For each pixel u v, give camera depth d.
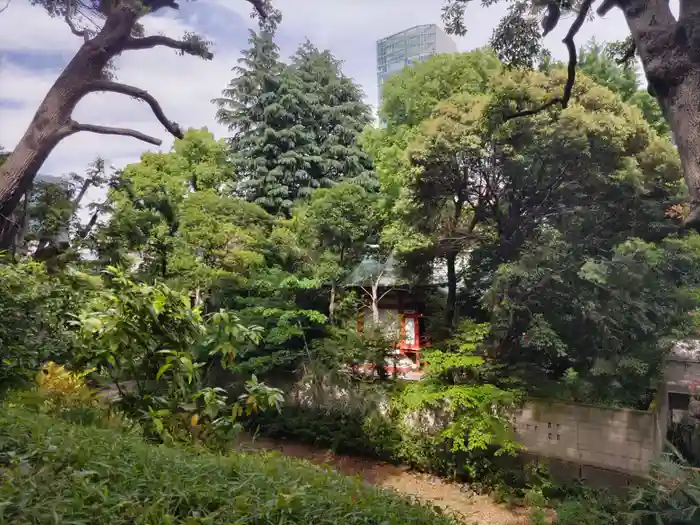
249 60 23.42
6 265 7.54
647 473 10.05
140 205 15.43
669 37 4.11
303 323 17.31
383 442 14.34
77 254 10.69
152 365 6.07
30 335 7.26
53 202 11.55
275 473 3.86
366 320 16.86
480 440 12.01
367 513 3.46
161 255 14.93
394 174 14.93
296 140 22.30
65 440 3.68
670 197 12.39
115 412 5.93
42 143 8.16
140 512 2.70
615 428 11.48
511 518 10.99
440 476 13.40
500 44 6.96
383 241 15.30
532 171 12.29
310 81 23.98
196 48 9.02
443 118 11.90
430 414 13.89
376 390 14.94
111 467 3.29
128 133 8.90
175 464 3.72
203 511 2.90
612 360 12.02
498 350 13.02
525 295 12.31
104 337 5.57
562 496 11.45
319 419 15.95
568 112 11.04
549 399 12.41
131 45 8.59
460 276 14.77
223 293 17.05
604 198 12.30
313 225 16.73
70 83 8.31
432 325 14.57
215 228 15.64
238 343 6.38
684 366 13.32
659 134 14.34
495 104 11.54
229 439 5.89
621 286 11.53
